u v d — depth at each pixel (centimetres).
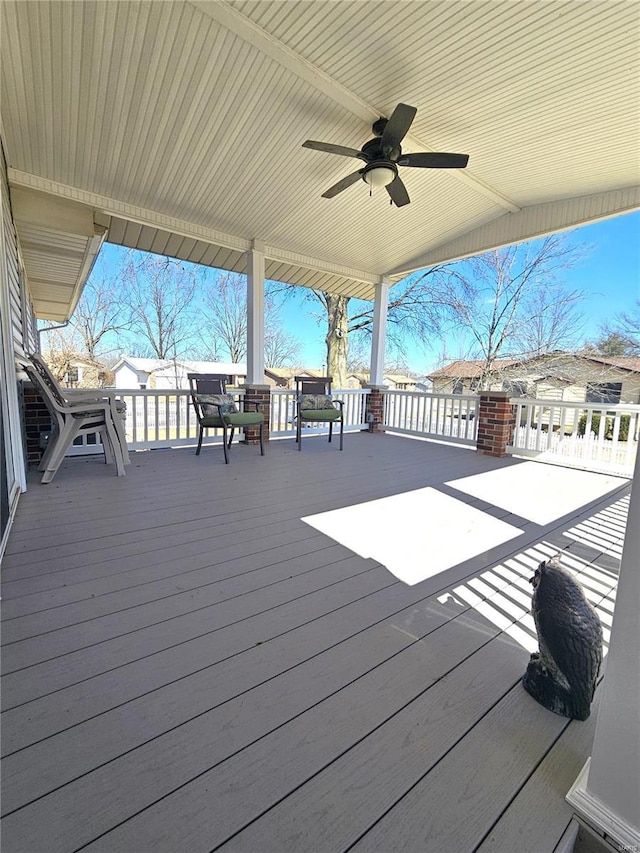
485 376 1221
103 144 334
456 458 473
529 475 394
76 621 148
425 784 92
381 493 324
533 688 118
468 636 147
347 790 90
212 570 190
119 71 272
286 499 302
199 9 235
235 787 90
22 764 93
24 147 328
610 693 83
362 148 330
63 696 113
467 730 107
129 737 101
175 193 406
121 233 491
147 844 79
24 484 306
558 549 223
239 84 290
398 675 126
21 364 390
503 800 89
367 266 624
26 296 603
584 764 98
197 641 139
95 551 206
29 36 243
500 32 245
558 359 1153
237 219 465
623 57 255
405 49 261
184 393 497
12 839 78
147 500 291
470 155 377
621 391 1087
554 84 283
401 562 204
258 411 541
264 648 137
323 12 238
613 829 81
